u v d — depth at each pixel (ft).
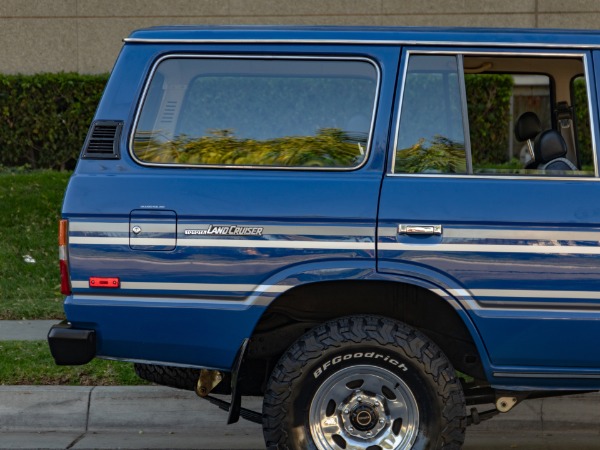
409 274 16.98
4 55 54.49
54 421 22.61
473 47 17.62
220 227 17.11
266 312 18.06
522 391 18.63
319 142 17.56
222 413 22.74
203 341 17.22
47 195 40.75
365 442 17.33
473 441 21.71
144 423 22.62
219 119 17.66
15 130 50.31
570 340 17.06
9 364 24.30
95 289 17.24
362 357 17.12
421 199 17.07
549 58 17.74
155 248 17.15
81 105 50.19
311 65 17.70
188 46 17.74
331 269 16.98
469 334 17.99
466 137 17.44
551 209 16.98
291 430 17.17
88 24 54.03
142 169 17.42
